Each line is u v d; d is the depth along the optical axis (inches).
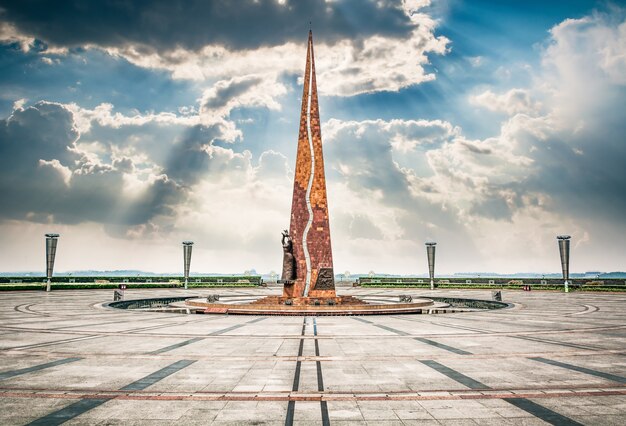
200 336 657.0
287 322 885.2
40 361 467.5
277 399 331.6
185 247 2319.1
